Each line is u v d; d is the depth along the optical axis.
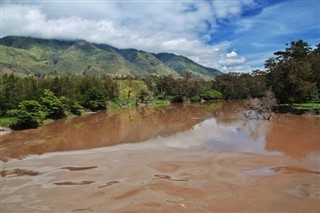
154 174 26.19
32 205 20.38
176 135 45.56
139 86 122.69
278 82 74.69
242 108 90.62
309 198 20.83
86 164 29.64
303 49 82.00
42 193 22.36
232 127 53.12
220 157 31.56
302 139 40.75
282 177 25.06
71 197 21.55
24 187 23.59
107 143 40.34
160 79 131.75
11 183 24.53
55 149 37.16
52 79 81.00
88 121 64.62
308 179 24.58
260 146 36.88
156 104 110.44
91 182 24.48
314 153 33.09
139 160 30.69
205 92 133.25
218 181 24.28
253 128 51.28
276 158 31.02
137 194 21.91
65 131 51.44
